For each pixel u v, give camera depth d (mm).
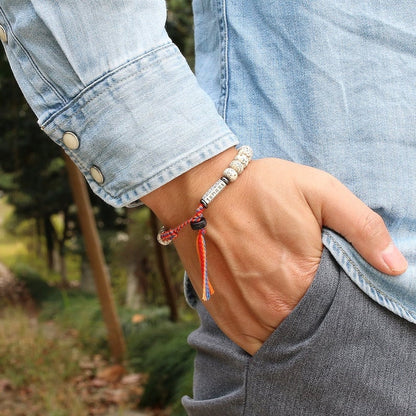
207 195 638
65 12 646
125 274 11758
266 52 749
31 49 677
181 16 4887
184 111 655
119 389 4684
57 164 10680
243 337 693
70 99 674
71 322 7031
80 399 4414
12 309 8141
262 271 646
